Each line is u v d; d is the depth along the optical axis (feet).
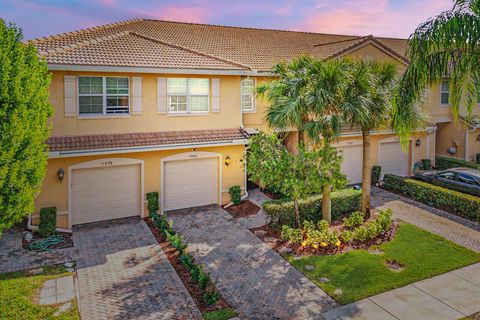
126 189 52.90
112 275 37.47
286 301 33.32
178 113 55.98
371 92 45.32
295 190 42.65
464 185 59.16
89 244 44.65
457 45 37.32
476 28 35.91
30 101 33.01
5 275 36.81
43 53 48.39
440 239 46.19
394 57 74.28
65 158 48.16
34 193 33.55
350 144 70.49
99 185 51.08
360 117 43.47
